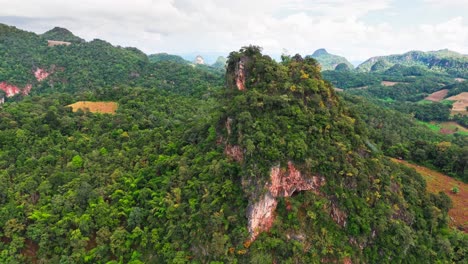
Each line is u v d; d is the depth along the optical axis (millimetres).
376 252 46844
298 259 43938
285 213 47375
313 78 59125
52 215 56656
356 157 51562
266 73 57250
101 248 52156
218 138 58719
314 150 49125
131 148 76500
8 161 70312
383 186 52094
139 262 49438
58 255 53156
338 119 55406
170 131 82375
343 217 47625
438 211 55750
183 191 54031
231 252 44281
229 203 48156
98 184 63969
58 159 72812
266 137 48312
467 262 51031
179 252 47156
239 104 53344
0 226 55531
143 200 57938
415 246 49406
